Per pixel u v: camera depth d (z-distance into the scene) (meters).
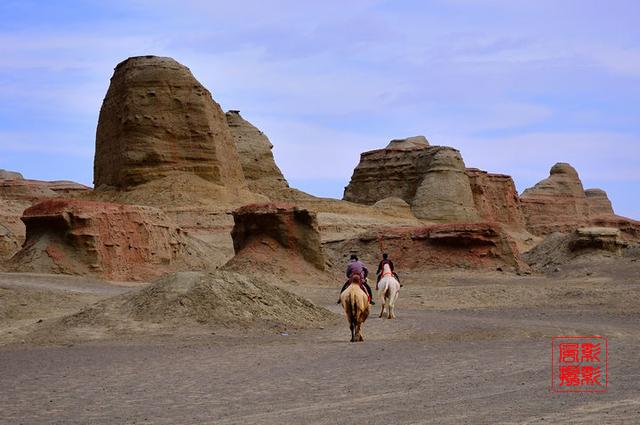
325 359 21.47
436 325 29.77
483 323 30.30
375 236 75.38
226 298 29.69
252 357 22.03
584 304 42.50
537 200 169.38
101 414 14.59
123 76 90.88
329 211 110.75
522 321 31.94
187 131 90.06
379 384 17.22
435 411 13.80
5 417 14.47
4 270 47.12
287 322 29.75
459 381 17.33
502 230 71.31
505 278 63.50
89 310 29.28
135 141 88.19
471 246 70.56
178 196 85.94
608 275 63.19
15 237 66.56
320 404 15.03
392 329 29.00
